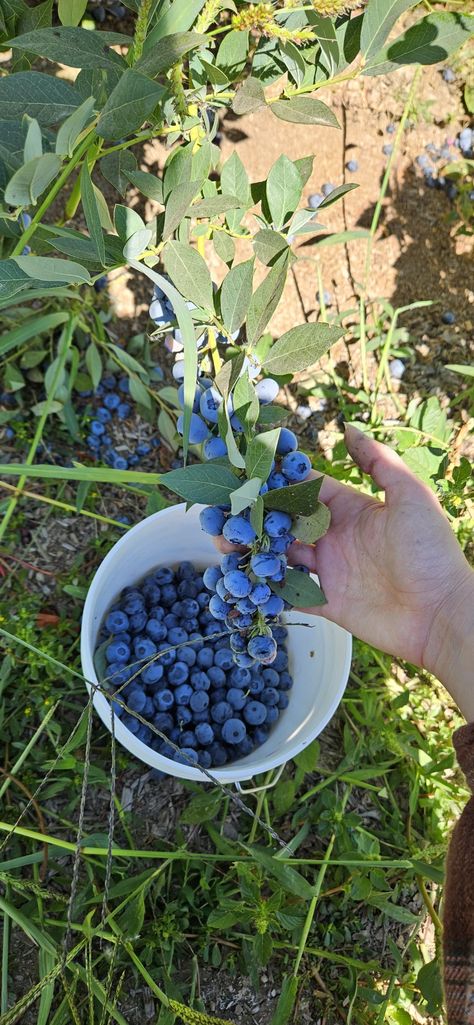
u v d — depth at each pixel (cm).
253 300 35
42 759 63
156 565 67
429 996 54
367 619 52
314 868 67
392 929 67
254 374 38
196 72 44
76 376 73
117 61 35
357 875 60
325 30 35
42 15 47
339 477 73
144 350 77
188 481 32
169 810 66
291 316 83
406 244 87
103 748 65
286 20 41
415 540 47
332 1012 64
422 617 49
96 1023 58
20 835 61
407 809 72
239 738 61
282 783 64
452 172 86
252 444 32
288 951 65
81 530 73
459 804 71
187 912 62
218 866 65
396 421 84
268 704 64
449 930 37
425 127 86
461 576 48
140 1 36
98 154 42
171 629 63
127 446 76
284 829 68
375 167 85
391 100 85
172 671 61
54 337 74
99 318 72
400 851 69
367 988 61
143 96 30
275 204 40
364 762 71
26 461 68
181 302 34
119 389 77
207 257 79
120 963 59
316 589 36
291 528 35
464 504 74
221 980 63
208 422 40
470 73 86
